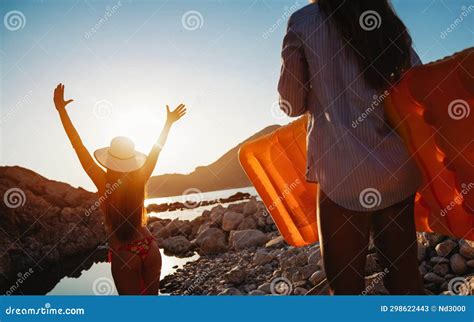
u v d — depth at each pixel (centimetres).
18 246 1002
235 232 994
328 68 218
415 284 221
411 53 237
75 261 1067
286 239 401
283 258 663
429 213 285
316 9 224
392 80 226
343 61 219
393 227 220
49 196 1241
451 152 246
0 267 905
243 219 1116
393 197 215
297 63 224
